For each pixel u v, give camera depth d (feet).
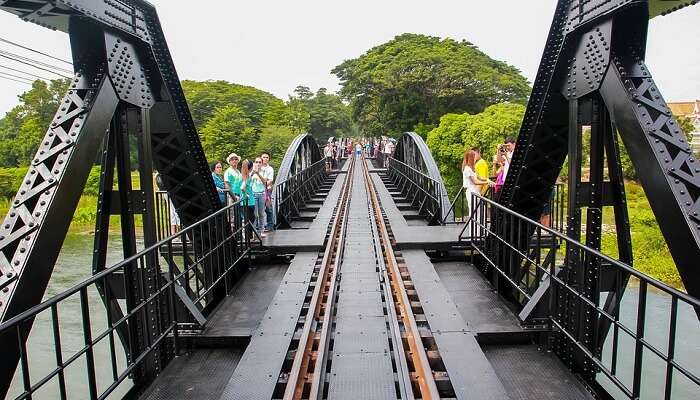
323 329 15.87
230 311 18.43
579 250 14.80
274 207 36.47
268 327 16.38
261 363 13.75
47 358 33.12
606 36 12.89
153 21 15.71
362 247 30.50
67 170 11.03
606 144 14.66
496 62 157.69
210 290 18.56
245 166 32.07
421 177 49.21
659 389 30.07
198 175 19.19
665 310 41.01
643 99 11.70
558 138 17.65
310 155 75.66
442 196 38.22
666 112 11.38
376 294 20.44
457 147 107.96
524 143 18.25
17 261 9.57
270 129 178.50
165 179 19.52
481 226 23.93
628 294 45.85
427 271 23.00
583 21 13.70
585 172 66.08
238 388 12.42
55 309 8.81
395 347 14.60
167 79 16.58
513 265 20.29
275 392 12.76
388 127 154.92
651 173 11.10
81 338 35.78
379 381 12.80
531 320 16.08
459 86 138.41
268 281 22.89
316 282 20.77
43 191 10.61
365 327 16.56
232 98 230.48
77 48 13.04
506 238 20.74
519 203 20.24
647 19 12.47
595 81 13.52
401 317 17.79
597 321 14.42
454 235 28.96
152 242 15.24
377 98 159.53
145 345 14.58
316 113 302.86
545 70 16.10
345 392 12.24
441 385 12.76
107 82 12.95
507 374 13.61
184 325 16.12
